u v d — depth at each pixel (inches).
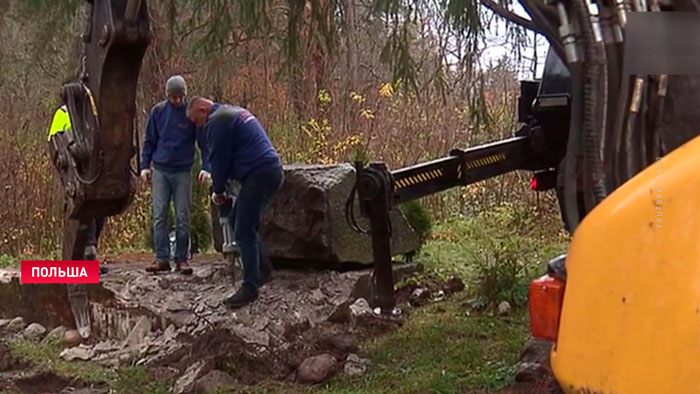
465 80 298.0
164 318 272.5
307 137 529.7
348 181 319.6
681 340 78.7
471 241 455.8
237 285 293.4
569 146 105.7
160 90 421.4
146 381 244.7
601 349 85.3
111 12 224.1
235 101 496.7
